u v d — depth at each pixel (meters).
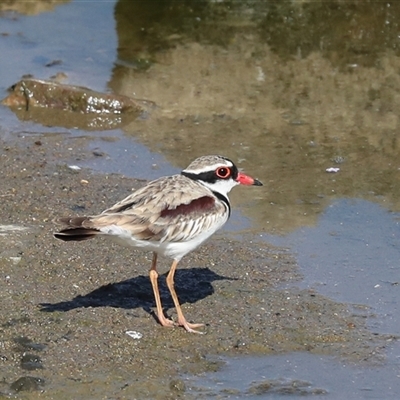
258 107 17.62
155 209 10.63
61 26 21.23
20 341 10.59
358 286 12.16
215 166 11.30
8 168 15.11
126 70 19.05
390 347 10.81
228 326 11.16
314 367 10.44
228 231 13.48
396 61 19.27
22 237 12.87
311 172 15.35
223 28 20.69
